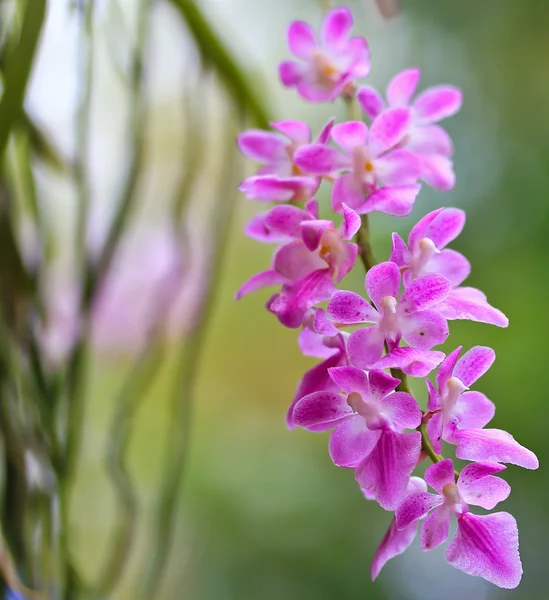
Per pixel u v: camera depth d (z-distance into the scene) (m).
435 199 0.95
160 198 0.62
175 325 0.44
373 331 0.31
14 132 0.38
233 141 0.41
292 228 0.33
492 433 0.32
